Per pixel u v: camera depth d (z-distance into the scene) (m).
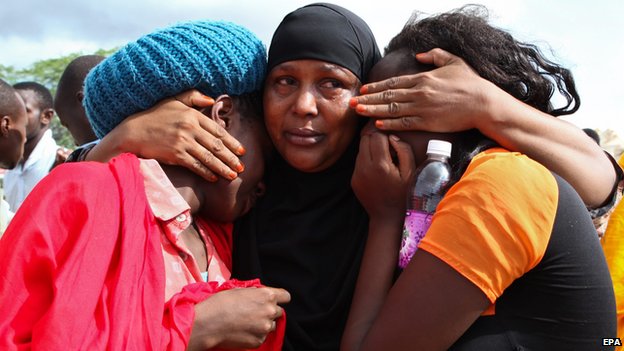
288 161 1.96
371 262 1.78
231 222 2.03
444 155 1.69
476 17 1.90
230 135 1.89
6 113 3.75
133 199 1.65
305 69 1.88
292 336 1.93
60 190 1.58
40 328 1.42
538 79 1.86
